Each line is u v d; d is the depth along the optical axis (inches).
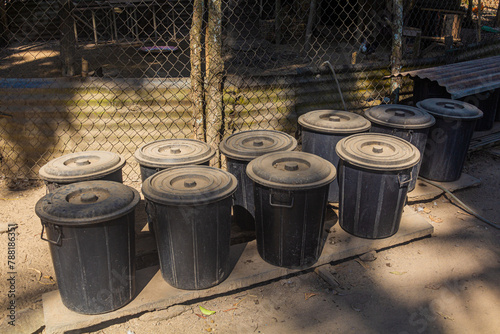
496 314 143.6
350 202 171.9
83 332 133.7
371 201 165.8
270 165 151.7
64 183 148.2
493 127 295.7
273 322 139.7
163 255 141.0
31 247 174.6
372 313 143.6
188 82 212.1
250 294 152.6
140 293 142.1
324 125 183.8
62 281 128.3
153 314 139.5
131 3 458.0
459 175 226.4
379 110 204.2
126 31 533.0
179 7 535.5
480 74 247.8
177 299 141.2
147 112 214.4
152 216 138.7
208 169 149.5
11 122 217.8
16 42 508.4
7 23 501.7
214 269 142.6
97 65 384.2
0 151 226.2
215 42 197.5
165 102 213.5
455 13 374.6
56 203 122.6
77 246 121.0
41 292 150.4
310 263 159.2
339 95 242.1
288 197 142.3
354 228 175.0
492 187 234.2
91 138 217.5
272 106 225.1
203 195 129.3
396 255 174.7
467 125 209.8
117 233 125.0
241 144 172.4
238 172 169.2
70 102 211.5
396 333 134.8
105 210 119.9
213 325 138.2
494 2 603.2
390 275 162.7
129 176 223.9
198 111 207.3
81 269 124.3
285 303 148.5
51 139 218.5
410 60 258.2
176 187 136.3
